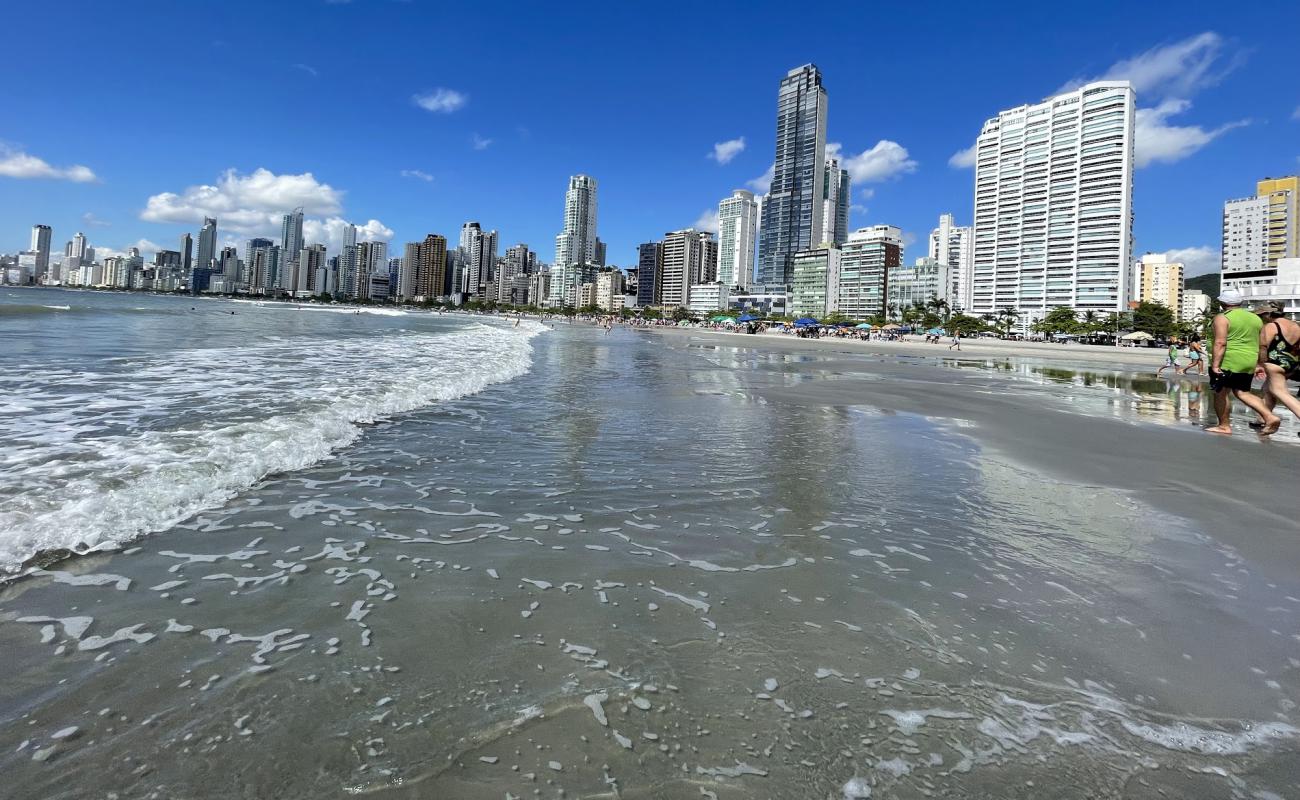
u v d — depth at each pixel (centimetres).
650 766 202
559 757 205
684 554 385
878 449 732
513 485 532
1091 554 397
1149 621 307
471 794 189
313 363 1445
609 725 221
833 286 18862
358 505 459
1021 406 1197
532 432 771
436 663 255
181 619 283
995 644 282
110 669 242
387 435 710
